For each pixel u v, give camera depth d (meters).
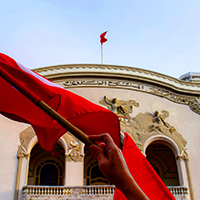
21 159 18.56
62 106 4.51
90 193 17.77
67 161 18.91
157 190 5.30
